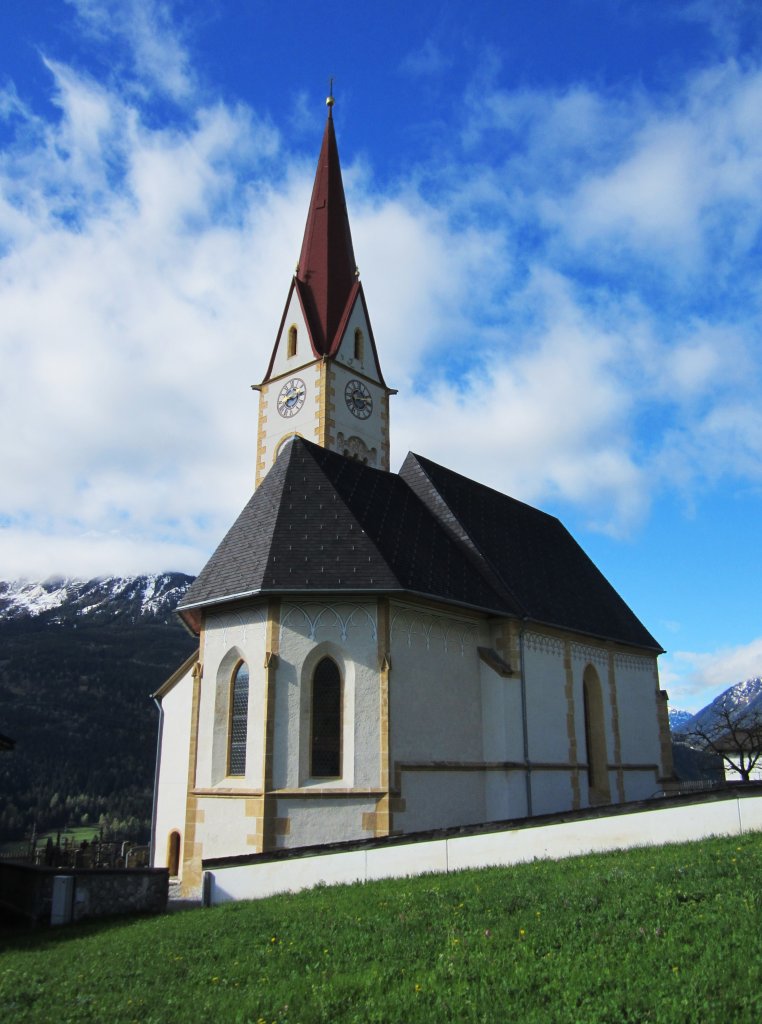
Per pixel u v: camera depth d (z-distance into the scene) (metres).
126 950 13.99
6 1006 11.00
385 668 25.25
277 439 49.72
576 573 42.44
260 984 10.89
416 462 36.53
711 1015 7.96
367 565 26.31
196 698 26.97
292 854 19.28
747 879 11.64
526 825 17.09
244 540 28.22
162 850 35.34
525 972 9.70
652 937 10.12
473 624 30.31
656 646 41.88
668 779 40.16
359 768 24.58
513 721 29.42
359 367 50.91
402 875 17.88
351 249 53.62
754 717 61.94
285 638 25.41
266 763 24.31
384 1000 9.59
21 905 20.75
